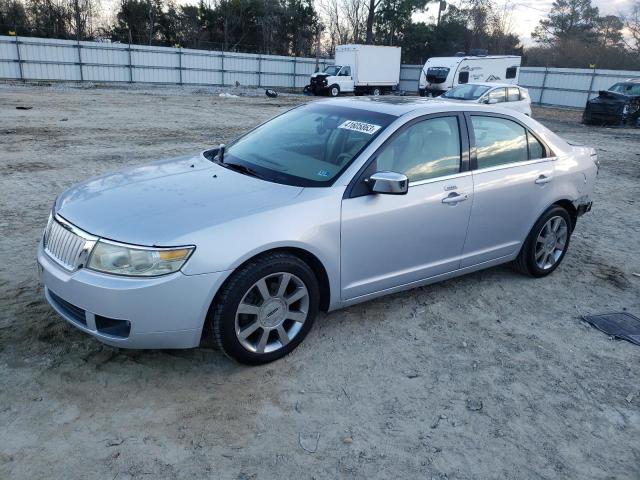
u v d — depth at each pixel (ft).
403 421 9.95
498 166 14.88
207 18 176.55
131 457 8.59
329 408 10.14
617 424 10.29
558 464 9.18
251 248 10.25
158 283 9.59
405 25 175.63
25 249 16.57
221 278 10.02
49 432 8.99
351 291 12.35
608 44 207.41
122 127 47.21
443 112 13.98
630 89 78.18
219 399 10.14
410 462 8.96
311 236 11.11
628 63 186.39
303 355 11.78
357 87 117.08
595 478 8.92
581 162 17.42
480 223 14.49
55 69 108.47
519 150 15.65
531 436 9.81
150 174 12.78
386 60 117.39
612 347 13.12
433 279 14.14
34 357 10.91
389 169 12.55
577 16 230.27
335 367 11.44
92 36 169.99
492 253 15.28
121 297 9.54
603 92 76.69
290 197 11.30
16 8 157.79
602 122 76.74
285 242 10.69
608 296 16.16
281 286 10.97
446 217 13.55
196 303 9.91
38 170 28.04
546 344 13.06
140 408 9.74
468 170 14.12
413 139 13.17
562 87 115.24
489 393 10.97
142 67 118.21
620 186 33.37
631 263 19.12
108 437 8.98
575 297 15.92
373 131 12.90
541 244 16.67
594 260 19.21
